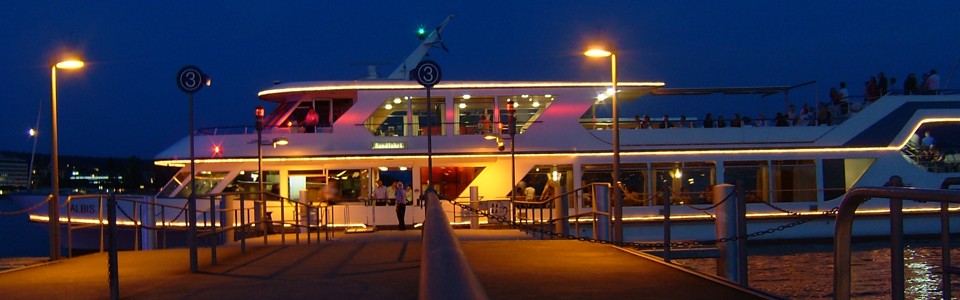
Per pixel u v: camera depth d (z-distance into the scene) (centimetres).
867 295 1794
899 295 499
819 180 2725
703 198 2667
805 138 2741
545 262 1141
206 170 2633
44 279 1095
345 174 2645
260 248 1545
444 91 2638
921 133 3008
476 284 307
